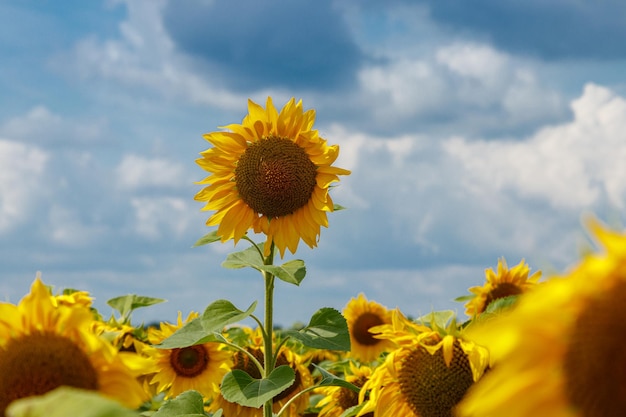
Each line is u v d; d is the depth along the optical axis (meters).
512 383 0.67
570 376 0.66
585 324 0.65
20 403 0.56
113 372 0.83
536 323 0.66
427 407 1.33
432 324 1.37
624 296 0.64
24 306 0.82
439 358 1.34
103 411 0.55
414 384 1.35
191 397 1.71
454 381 1.31
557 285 0.65
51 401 0.56
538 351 0.67
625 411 0.63
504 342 0.67
